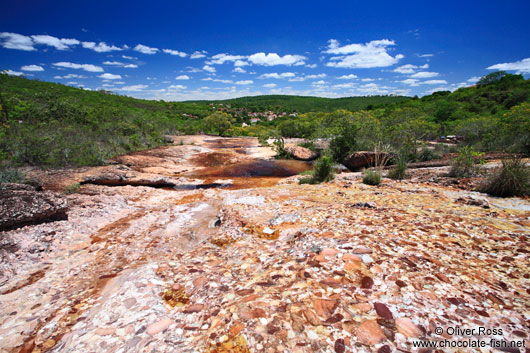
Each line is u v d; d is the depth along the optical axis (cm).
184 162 1365
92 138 1393
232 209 470
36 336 178
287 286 188
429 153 1161
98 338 161
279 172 1164
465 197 438
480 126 1672
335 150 1418
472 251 224
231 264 255
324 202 463
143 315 178
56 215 436
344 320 148
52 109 1566
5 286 262
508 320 140
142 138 1727
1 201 392
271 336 141
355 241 249
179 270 251
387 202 423
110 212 524
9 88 1777
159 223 464
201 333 153
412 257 213
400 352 124
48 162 932
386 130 1600
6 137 991
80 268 301
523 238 246
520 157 492
